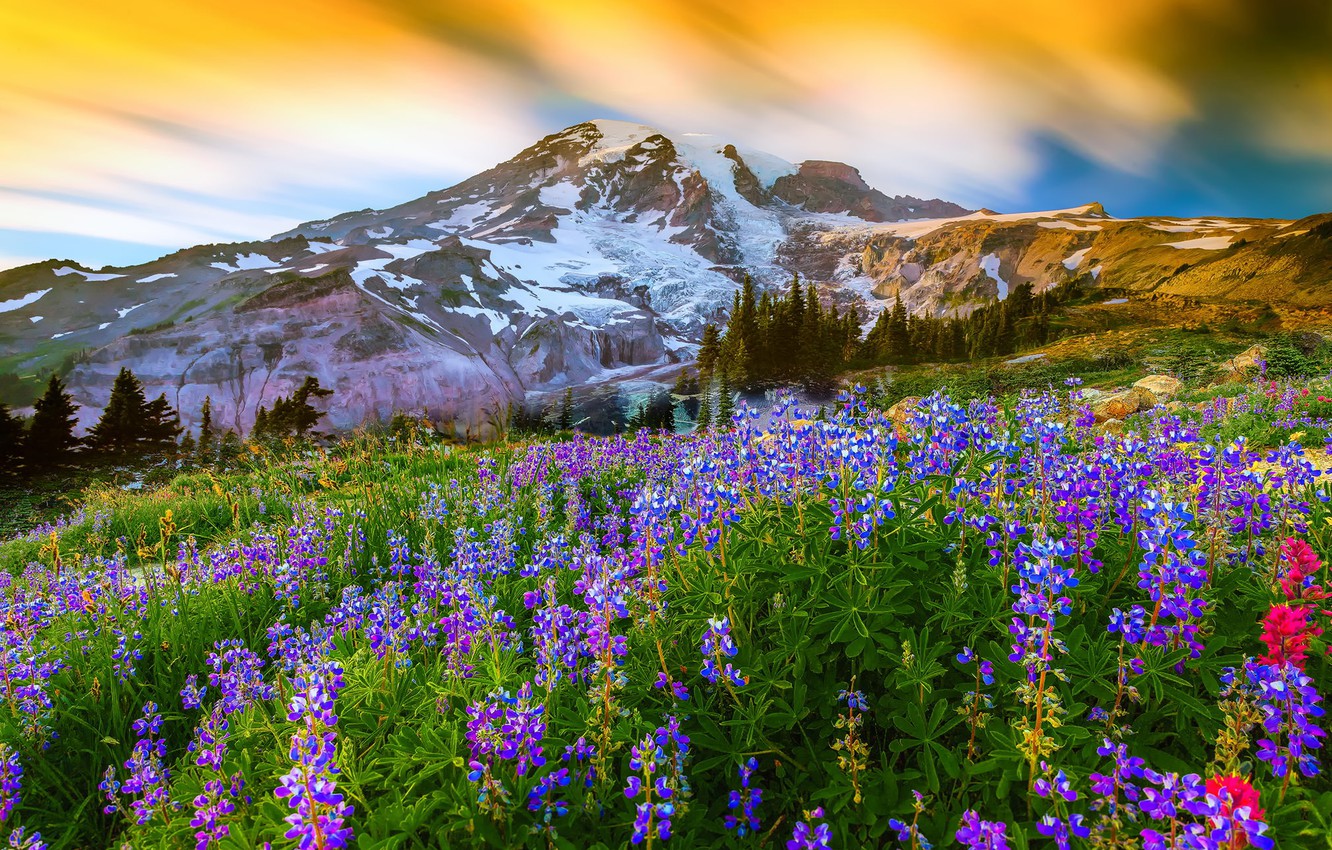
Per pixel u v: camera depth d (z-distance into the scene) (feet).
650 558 14.75
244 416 530.68
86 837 14.07
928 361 386.73
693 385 545.03
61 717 16.58
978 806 10.46
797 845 9.95
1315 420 39.96
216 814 11.31
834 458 15.88
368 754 12.50
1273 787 9.19
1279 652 9.43
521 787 10.65
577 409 536.42
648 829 9.78
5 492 176.24
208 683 18.26
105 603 22.17
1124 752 9.81
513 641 15.38
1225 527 14.55
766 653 13.66
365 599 19.83
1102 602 13.43
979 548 15.03
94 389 548.31
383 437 50.62
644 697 13.34
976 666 12.63
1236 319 364.38
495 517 29.99
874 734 12.69
